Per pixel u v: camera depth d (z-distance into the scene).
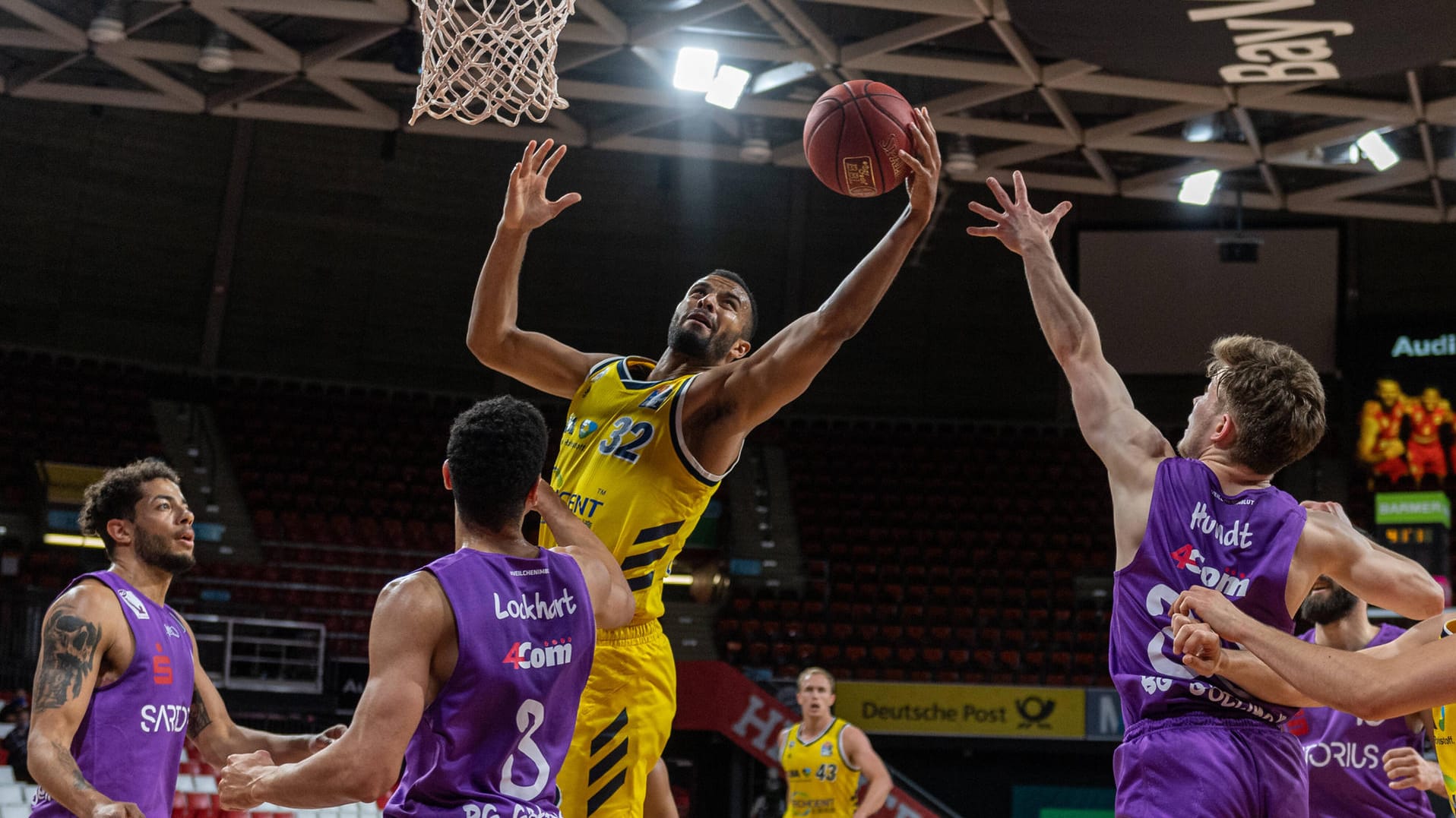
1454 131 13.18
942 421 20.02
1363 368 17.98
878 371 20.23
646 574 3.32
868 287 3.18
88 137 17.73
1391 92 12.51
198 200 18.50
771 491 18.81
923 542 18.08
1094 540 18.09
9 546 14.94
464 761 2.33
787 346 3.22
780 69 12.87
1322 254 18.45
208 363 18.47
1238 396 2.79
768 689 13.47
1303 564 2.66
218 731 3.80
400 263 19.47
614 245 20.03
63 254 17.59
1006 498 18.86
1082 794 13.92
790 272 20.20
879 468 19.25
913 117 3.63
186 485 16.81
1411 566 2.67
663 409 3.35
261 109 14.12
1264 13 8.93
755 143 14.24
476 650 2.34
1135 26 9.41
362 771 2.21
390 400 19.09
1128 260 19.03
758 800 12.62
